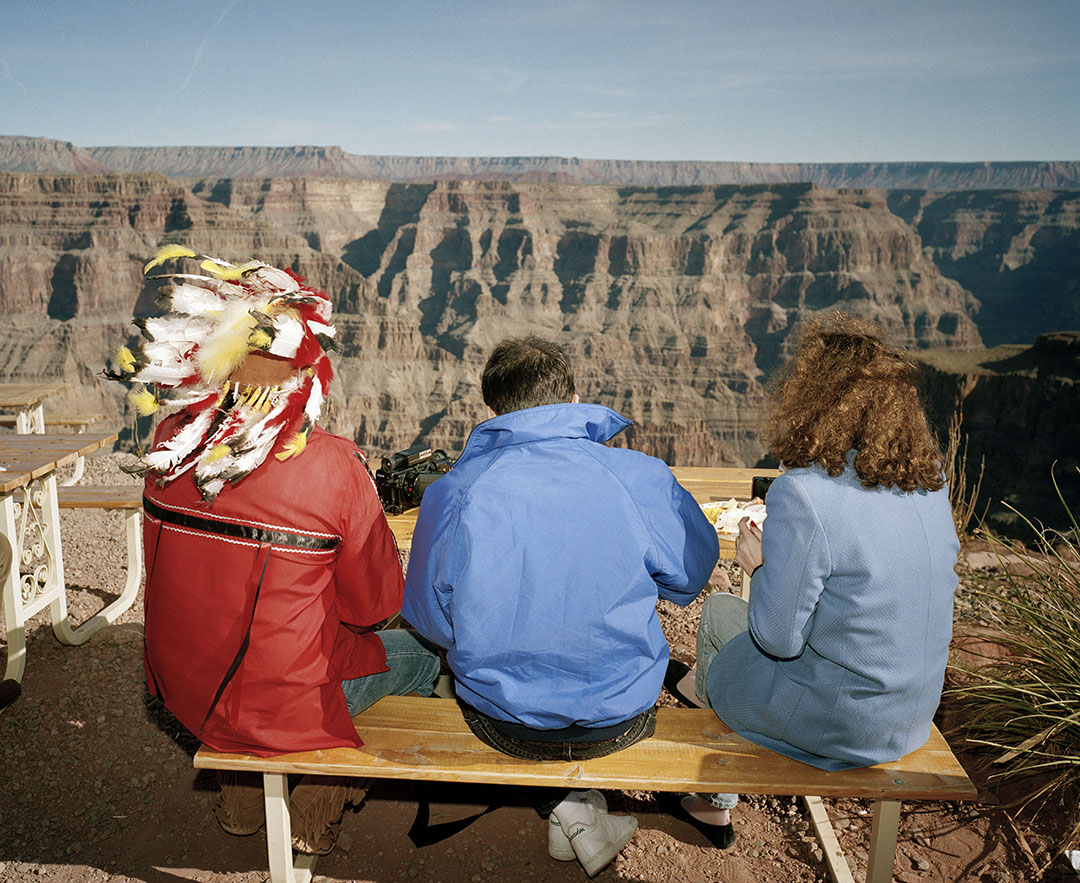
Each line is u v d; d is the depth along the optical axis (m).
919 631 2.04
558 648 2.04
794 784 2.21
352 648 2.43
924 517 2.03
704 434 141.00
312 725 2.23
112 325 132.25
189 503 2.05
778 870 2.71
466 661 2.08
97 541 5.67
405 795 3.12
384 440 122.19
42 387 7.25
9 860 2.73
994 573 4.44
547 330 175.00
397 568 2.34
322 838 2.59
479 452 2.18
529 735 2.24
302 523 2.05
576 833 2.45
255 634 2.08
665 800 2.98
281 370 2.00
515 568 2.00
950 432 4.75
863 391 1.97
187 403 1.96
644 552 2.05
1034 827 2.78
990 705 3.12
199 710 2.21
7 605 3.64
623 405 152.12
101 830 2.88
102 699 3.67
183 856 2.77
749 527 2.45
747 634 2.44
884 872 2.41
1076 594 3.47
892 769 2.29
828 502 1.98
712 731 2.46
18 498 5.92
